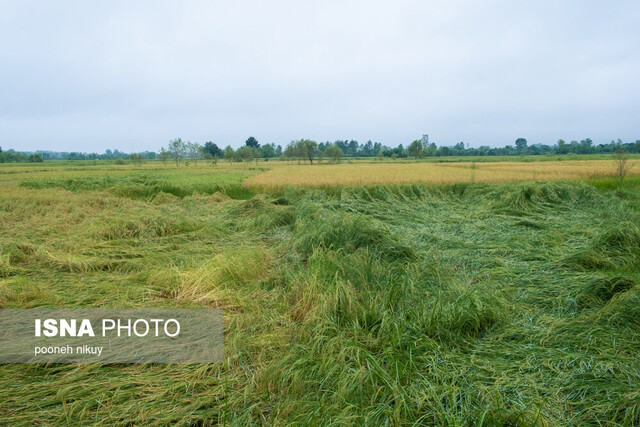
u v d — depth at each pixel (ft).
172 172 117.91
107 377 9.11
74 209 33.55
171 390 8.56
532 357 9.61
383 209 35.60
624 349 9.77
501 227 26.68
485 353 9.98
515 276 15.90
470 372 9.02
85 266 17.35
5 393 8.39
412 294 13.03
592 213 31.68
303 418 7.50
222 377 9.19
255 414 7.96
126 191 50.52
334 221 21.91
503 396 8.08
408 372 8.75
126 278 16.20
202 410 8.01
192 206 40.65
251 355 10.08
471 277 16.26
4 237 23.43
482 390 8.23
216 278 15.33
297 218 28.14
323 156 223.51
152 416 7.70
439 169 95.09
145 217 27.71
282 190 54.24
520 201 34.94
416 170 88.79
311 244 19.52
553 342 10.39
